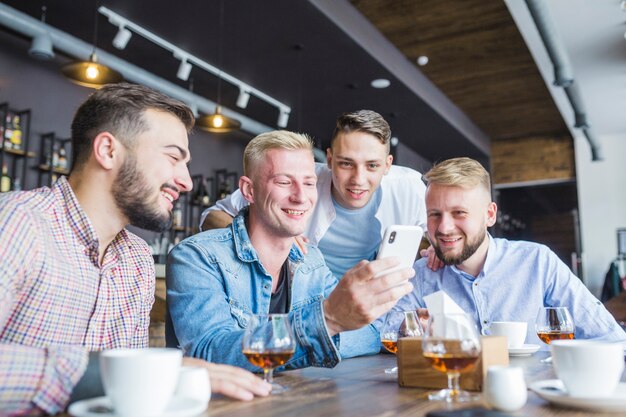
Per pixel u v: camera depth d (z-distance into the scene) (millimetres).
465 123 7254
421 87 5801
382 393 1001
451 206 1907
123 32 4195
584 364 871
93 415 754
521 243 2141
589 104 6883
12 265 1045
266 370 1090
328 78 5309
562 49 4512
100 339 1251
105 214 1259
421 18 4680
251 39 4516
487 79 6000
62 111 5035
